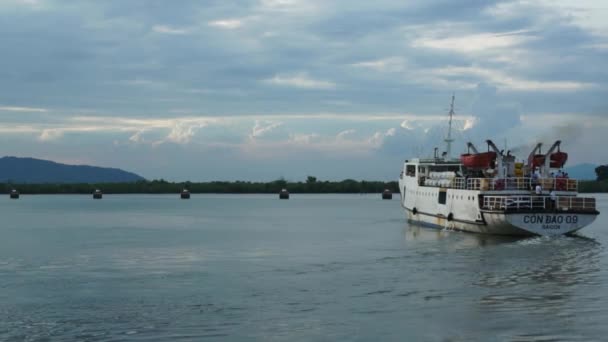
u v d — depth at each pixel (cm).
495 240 6775
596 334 3011
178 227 10262
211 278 4728
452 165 8862
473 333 3069
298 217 13125
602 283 4253
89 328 3256
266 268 5219
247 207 18862
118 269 5259
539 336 2995
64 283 4572
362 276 4694
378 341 2975
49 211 16100
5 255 6256
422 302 3738
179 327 3259
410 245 6706
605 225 9550
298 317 3425
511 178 7012
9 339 3080
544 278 4462
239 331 3169
